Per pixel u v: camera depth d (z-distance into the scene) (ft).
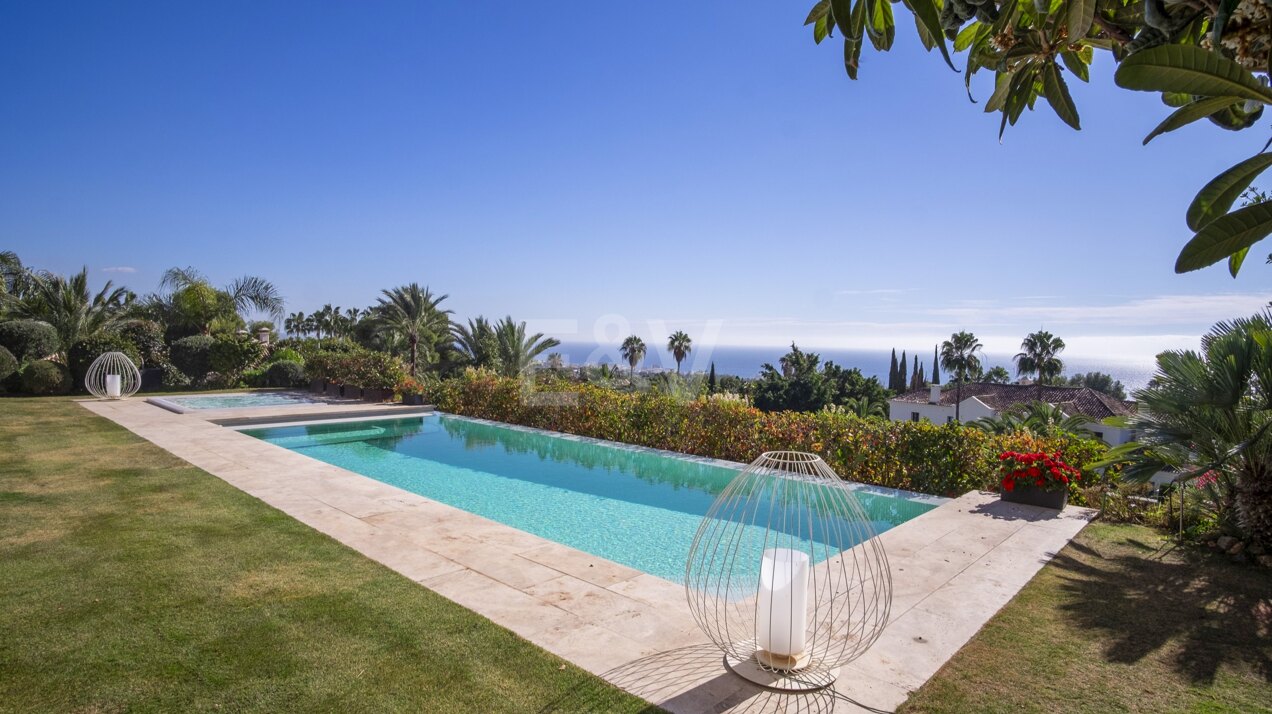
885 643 10.69
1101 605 12.42
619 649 10.40
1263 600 12.70
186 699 8.75
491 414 46.47
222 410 43.42
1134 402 18.04
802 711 8.62
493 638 10.73
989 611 12.09
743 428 30.96
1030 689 9.25
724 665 9.87
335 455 35.91
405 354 90.84
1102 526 18.31
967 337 167.63
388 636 10.73
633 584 13.38
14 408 42.01
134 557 14.43
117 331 62.64
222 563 14.17
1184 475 15.89
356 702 8.74
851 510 10.15
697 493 27.58
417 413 48.85
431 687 9.14
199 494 20.54
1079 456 22.00
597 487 28.60
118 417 38.88
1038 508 20.10
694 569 16.48
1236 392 15.26
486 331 80.43
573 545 20.43
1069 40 4.95
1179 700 8.97
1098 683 9.43
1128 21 5.37
